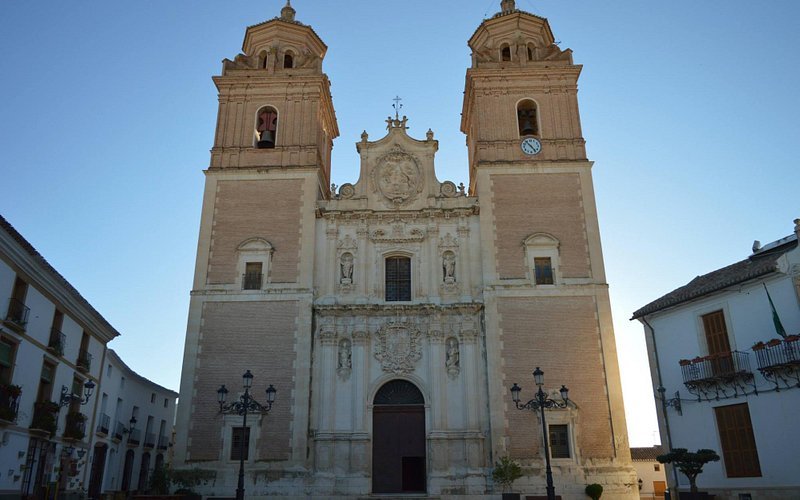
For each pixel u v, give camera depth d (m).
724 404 26.14
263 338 32.75
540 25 41.34
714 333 27.27
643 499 47.50
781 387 23.86
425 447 31.50
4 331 23.67
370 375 32.44
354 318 33.12
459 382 32.19
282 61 40.12
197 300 33.56
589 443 30.73
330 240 34.94
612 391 31.59
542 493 29.83
